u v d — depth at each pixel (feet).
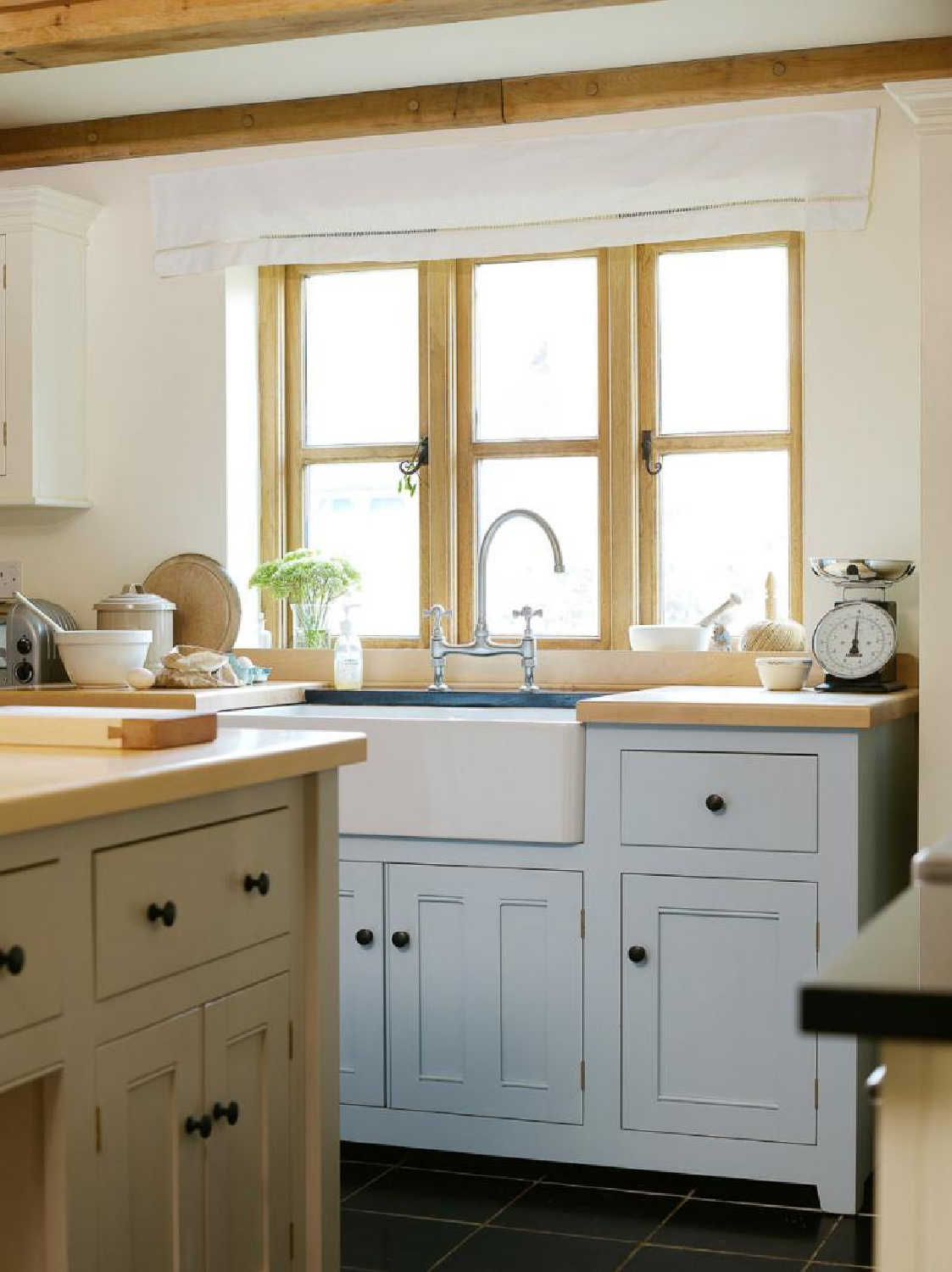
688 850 10.02
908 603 12.11
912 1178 3.04
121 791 5.72
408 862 10.65
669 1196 10.04
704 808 9.98
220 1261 6.66
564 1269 8.82
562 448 13.74
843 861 9.69
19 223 13.74
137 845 6.07
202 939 6.52
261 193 13.82
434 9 10.42
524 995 10.39
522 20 11.78
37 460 13.83
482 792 10.39
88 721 6.98
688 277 13.48
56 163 14.44
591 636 13.70
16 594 13.61
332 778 7.59
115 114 14.12
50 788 5.41
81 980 5.74
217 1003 6.64
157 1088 6.24
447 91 13.24
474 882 10.50
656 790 10.09
